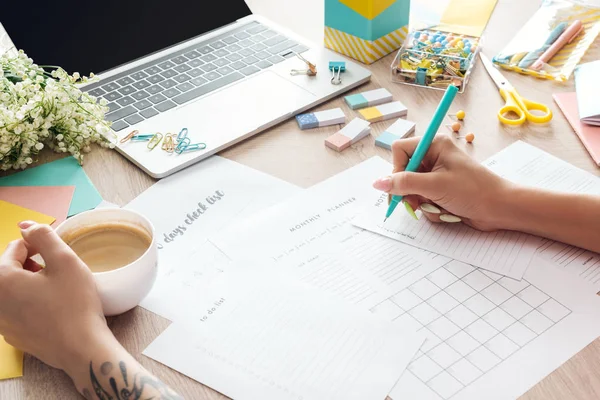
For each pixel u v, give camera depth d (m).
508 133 0.89
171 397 0.54
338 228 0.74
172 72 1.01
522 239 0.72
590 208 0.70
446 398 0.55
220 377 0.58
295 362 0.58
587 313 0.63
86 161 0.86
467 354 0.59
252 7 1.21
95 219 0.66
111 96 0.95
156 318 0.63
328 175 0.82
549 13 1.12
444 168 0.74
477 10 1.10
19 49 0.95
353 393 0.56
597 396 0.55
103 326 0.59
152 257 0.62
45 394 0.57
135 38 1.04
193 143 0.86
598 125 0.88
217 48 1.07
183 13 1.08
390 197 0.76
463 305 0.64
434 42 1.04
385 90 0.98
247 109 0.93
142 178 0.83
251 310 0.64
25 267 0.63
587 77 0.96
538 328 0.61
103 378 0.55
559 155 0.85
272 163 0.85
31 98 0.82
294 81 0.99
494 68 1.01
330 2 1.03
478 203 0.72
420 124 0.91
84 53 0.99
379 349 0.59
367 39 1.02
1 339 0.62
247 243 0.72
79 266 0.59
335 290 0.66
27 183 0.82
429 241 0.72
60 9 0.98
